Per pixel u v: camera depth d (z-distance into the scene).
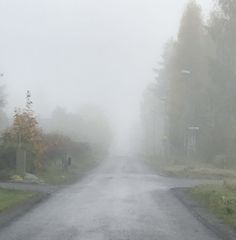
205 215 17.62
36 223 15.46
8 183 30.91
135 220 16.25
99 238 12.90
